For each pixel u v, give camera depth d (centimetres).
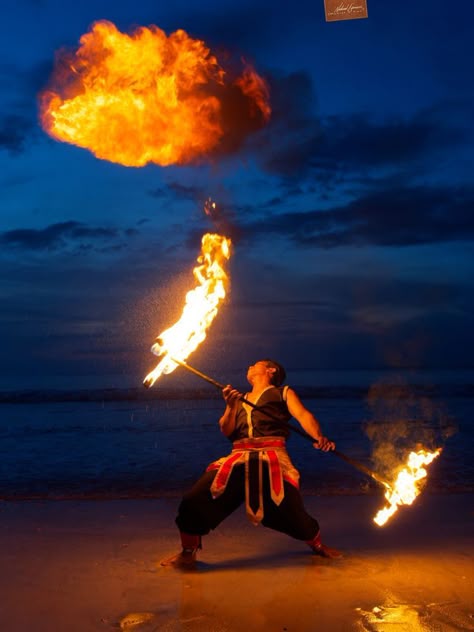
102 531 535
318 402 1955
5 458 920
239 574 427
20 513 595
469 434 1201
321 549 463
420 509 611
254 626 338
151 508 616
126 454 957
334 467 832
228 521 573
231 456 455
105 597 383
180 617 352
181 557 448
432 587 398
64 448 1016
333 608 364
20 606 368
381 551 480
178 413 1641
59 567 441
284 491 441
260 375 484
